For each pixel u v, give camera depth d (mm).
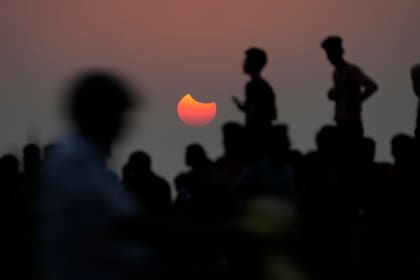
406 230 26188
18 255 19469
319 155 25109
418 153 27016
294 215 10594
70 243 11492
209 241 10734
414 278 25938
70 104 11820
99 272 11516
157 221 11008
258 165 21781
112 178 11797
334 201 24578
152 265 11828
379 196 26562
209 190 21547
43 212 11734
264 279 10305
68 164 11586
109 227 11414
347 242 24609
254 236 10352
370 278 26000
